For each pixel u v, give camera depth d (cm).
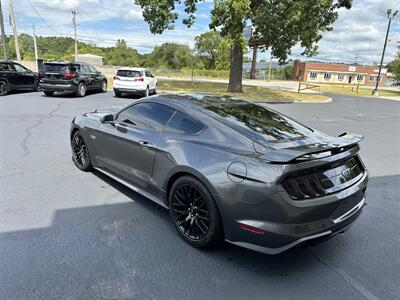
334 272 280
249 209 256
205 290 248
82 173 483
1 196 392
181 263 280
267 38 1703
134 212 370
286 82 4819
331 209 265
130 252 292
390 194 475
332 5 1773
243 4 1534
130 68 1584
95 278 254
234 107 360
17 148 602
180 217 320
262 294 247
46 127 797
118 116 417
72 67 1445
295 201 246
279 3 1546
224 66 7375
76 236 312
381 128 1100
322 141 304
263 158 256
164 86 2291
